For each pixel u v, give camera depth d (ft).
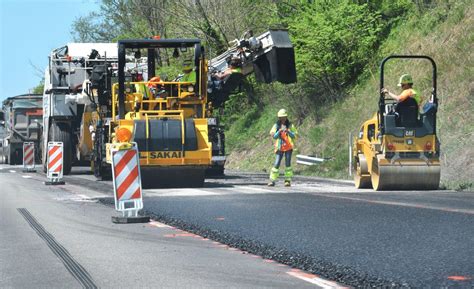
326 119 255.70
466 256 69.51
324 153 238.07
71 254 76.64
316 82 266.77
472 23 223.51
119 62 177.47
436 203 121.19
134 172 104.17
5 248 81.56
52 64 236.84
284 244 78.89
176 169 165.17
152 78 181.47
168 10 342.85
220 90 195.93
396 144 150.20
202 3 323.78
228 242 82.38
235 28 315.58
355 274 61.67
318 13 258.98
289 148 170.30
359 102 244.42
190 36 325.42
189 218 104.22
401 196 136.77
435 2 249.96
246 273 64.95
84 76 237.66
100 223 102.89
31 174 253.85
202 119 168.25
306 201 128.06
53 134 241.76
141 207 104.22
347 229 89.92
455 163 177.17
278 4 306.35
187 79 178.91
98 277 64.23
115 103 181.16
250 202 127.44
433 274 61.26
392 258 69.21
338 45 254.47
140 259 73.05
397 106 151.23
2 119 386.73
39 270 68.03
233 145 299.99
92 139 224.53
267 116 296.51
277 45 187.01
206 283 60.90
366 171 157.89
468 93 199.72
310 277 62.69
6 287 60.75
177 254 75.87
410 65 232.12
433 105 151.02
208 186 172.35
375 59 253.24
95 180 205.77
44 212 117.91
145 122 165.17
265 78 191.72
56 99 238.48
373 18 256.32
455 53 218.79
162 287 59.67
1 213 117.39
